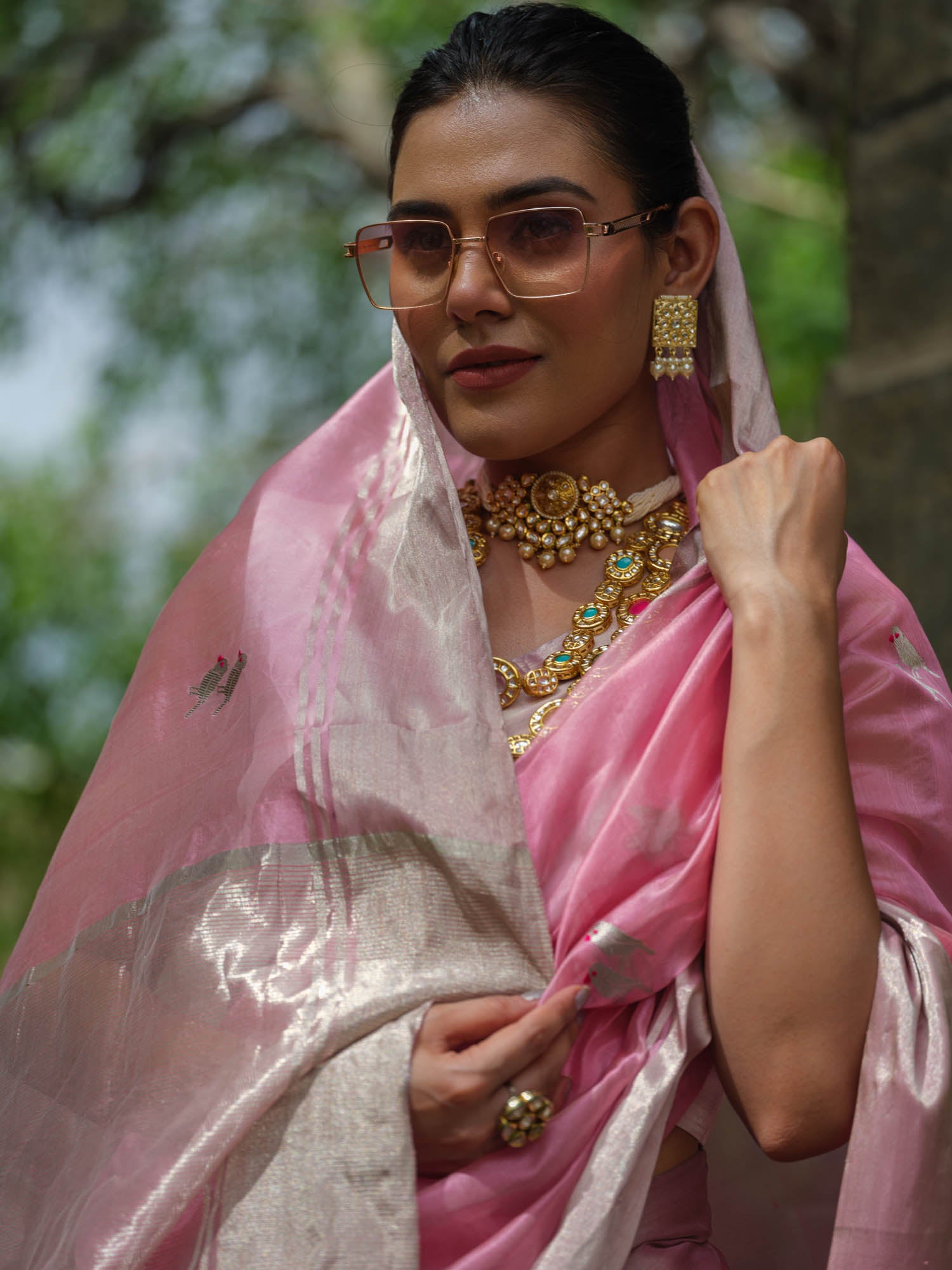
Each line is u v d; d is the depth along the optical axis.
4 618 7.34
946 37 2.99
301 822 1.64
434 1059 1.48
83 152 7.50
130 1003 1.66
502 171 1.67
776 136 7.73
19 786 7.25
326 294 7.66
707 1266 1.59
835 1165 1.99
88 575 7.55
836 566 1.67
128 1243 1.47
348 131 7.39
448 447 2.02
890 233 3.07
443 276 1.71
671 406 1.87
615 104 1.74
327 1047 1.51
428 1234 1.47
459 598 1.69
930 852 1.72
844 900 1.52
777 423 1.83
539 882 1.57
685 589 1.69
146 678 1.85
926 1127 1.48
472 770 1.59
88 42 7.48
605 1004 1.54
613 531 1.80
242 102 7.62
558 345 1.70
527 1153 1.49
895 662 1.74
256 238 7.73
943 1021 1.52
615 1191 1.46
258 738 1.69
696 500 1.79
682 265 1.83
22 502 7.65
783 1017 1.51
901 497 2.98
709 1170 2.02
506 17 1.75
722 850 1.54
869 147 3.11
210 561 1.89
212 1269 1.46
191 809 1.71
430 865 1.57
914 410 2.97
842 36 6.89
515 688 1.71
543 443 1.73
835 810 1.54
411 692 1.65
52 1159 1.67
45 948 1.76
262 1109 1.49
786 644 1.58
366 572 1.76
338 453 1.93
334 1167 1.46
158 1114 1.55
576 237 1.69
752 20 7.05
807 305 6.91
